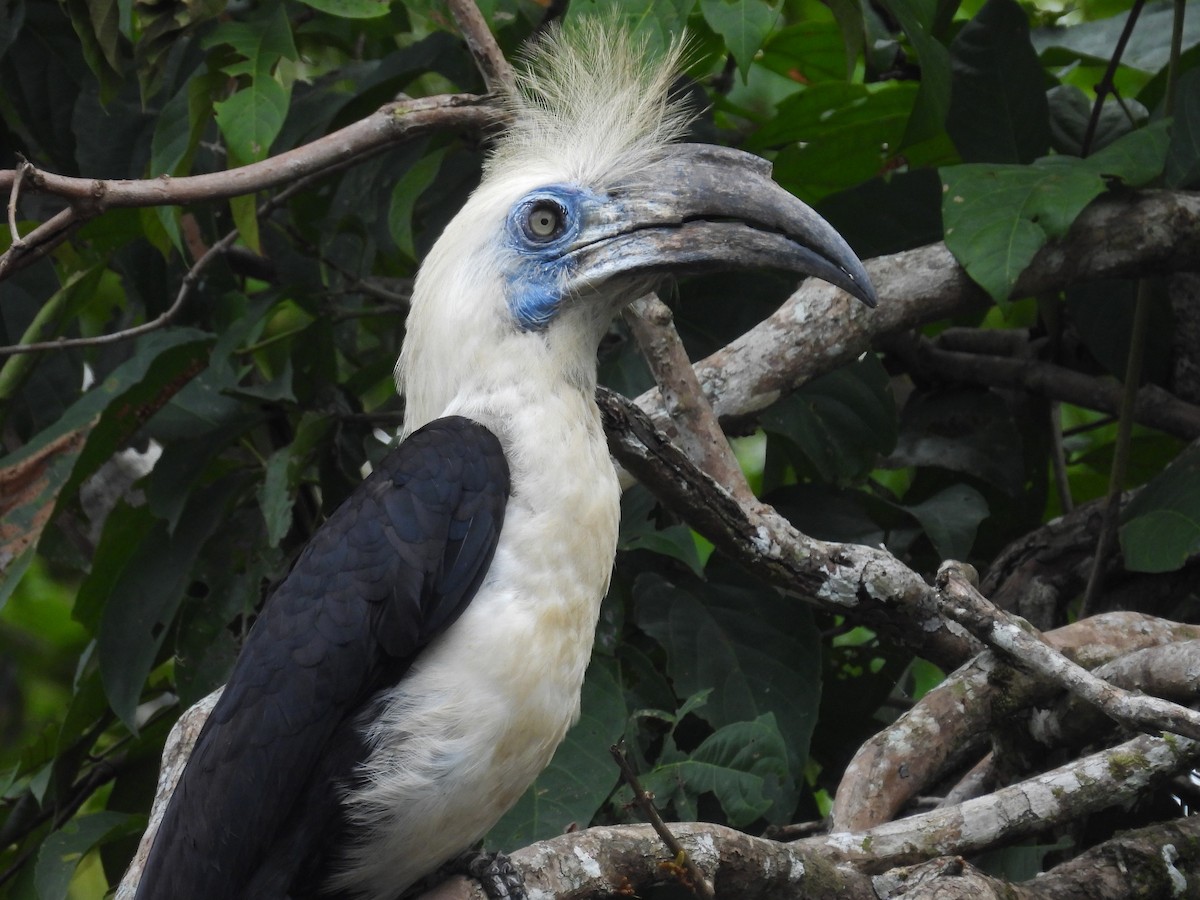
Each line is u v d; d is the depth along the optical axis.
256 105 9.98
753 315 11.17
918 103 10.44
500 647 7.16
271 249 12.70
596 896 7.32
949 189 9.92
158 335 11.16
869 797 8.59
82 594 11.22
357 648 7.18
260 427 12.01
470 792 7.20
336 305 12.57
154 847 7.36
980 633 7.58
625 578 10.46
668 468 8.30
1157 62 12.76
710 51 12.12
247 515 11.44
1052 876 7.79
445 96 9.17
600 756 9.17
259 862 7.23
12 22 11.80
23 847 12.02
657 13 9.37
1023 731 9.05
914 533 11.79
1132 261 10.26
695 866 6.87
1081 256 10.33
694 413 8.86
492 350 7.92
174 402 11.34
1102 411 11.99
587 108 8.58
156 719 11.67
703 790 8.78
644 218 8.12
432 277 8.19
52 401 12.31
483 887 7.37
